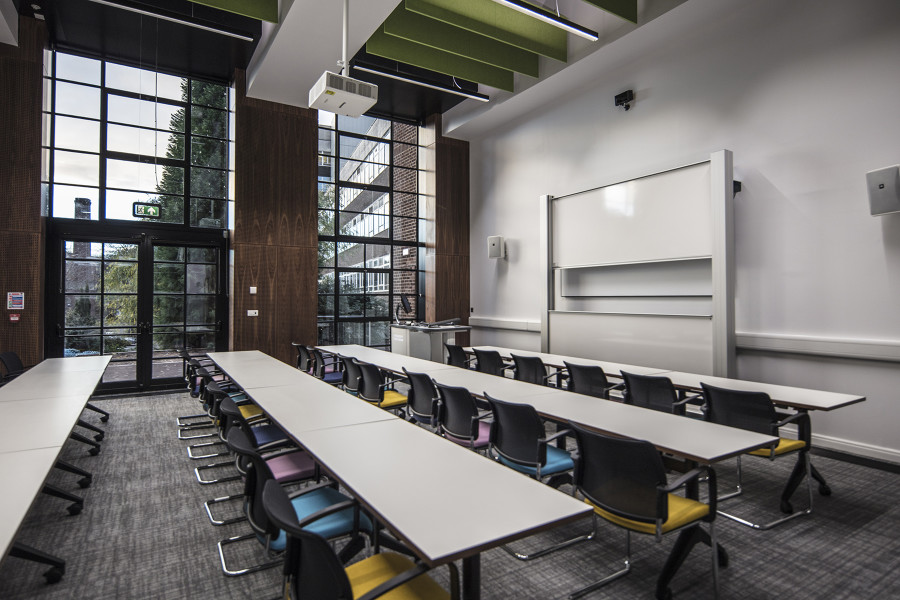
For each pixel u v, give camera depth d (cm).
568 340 684
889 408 414
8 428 265
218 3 488
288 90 713
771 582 243
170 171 716
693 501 234
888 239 414
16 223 581
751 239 509
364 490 179
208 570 255
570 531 299
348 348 672
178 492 355
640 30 555
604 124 675
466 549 137
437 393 373
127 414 580
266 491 156
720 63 537
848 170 438
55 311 637
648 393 387
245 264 731
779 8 486
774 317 488
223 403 287
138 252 691
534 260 804
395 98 829
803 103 468
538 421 272
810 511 320
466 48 616
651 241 579
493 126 874
